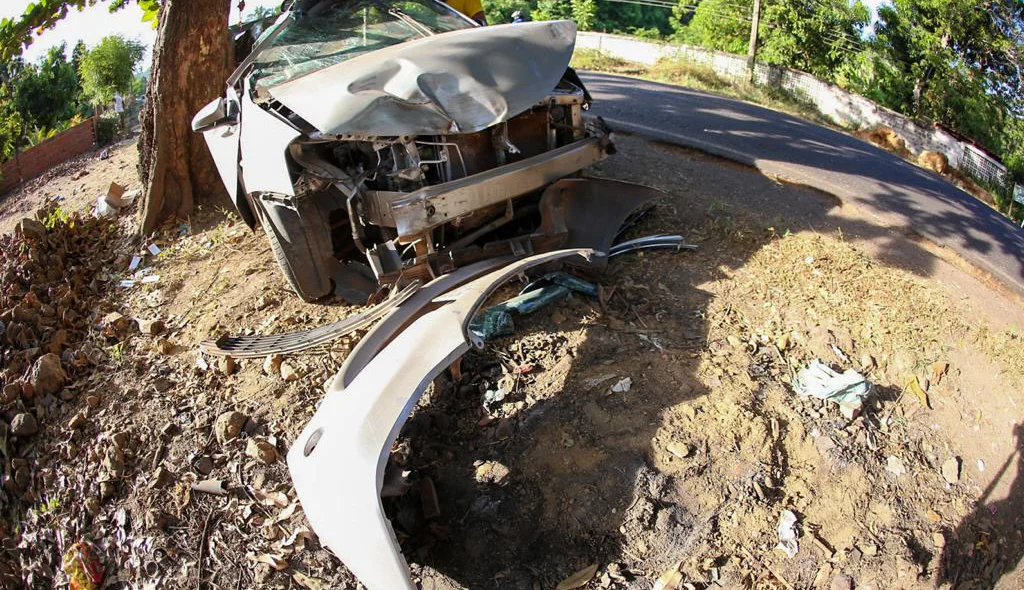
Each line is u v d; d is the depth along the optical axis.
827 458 3.62
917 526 3.46
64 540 3.88
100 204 6.95
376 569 2.74
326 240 4.39
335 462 3.04
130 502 3.84
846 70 20.20
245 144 4.18
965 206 6.11
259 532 3.54
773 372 4.00
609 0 28.42
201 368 4.45
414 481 3.60
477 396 3.90
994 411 4.04
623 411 3.73
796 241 5.07
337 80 3.89
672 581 3.19
